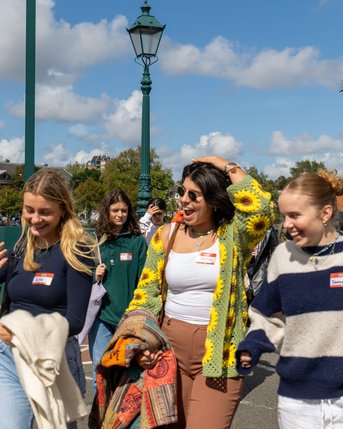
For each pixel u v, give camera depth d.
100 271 5.39
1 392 3.17
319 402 2.77
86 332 5.40
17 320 3.04
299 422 2.82
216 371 3.23
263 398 6.38
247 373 3.06
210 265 3.38
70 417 3.16
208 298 3.39
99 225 5.62
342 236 2.86
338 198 2.90
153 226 9.20
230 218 3.45
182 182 3.51
